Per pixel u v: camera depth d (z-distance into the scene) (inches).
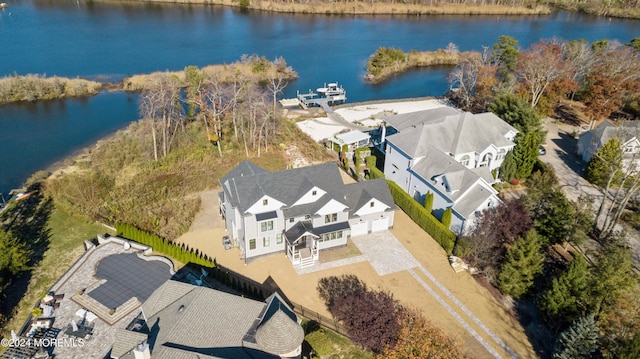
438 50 5442.9
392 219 2193.7
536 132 2876.5
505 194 2529.5
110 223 2175.2
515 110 2989.7
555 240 1984.5
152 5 7455.7
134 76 4286.4
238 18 6958.7
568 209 2015.3
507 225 1887.3
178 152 2856.8
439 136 2506.2
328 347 1523.1
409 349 1375.5
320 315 1683.1
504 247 1926.7
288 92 4350.4
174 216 2230.6
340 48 5713.6
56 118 3543.3
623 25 6860.2
